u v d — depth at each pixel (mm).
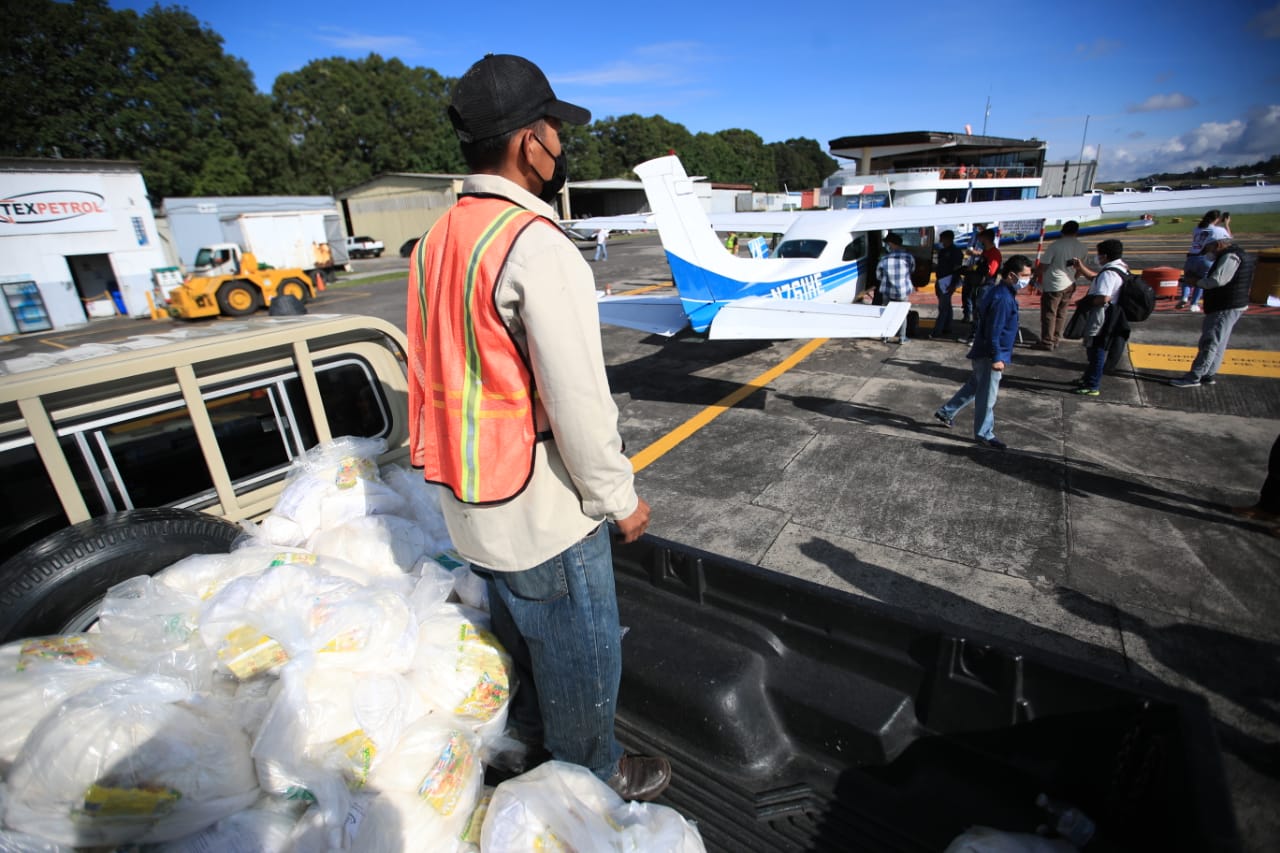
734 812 1516
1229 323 6152
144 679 1165
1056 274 7895
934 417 6172
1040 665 1334
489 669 1451
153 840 1046
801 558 3945
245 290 16859
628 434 6285
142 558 1604
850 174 22016
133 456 1916
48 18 30859
